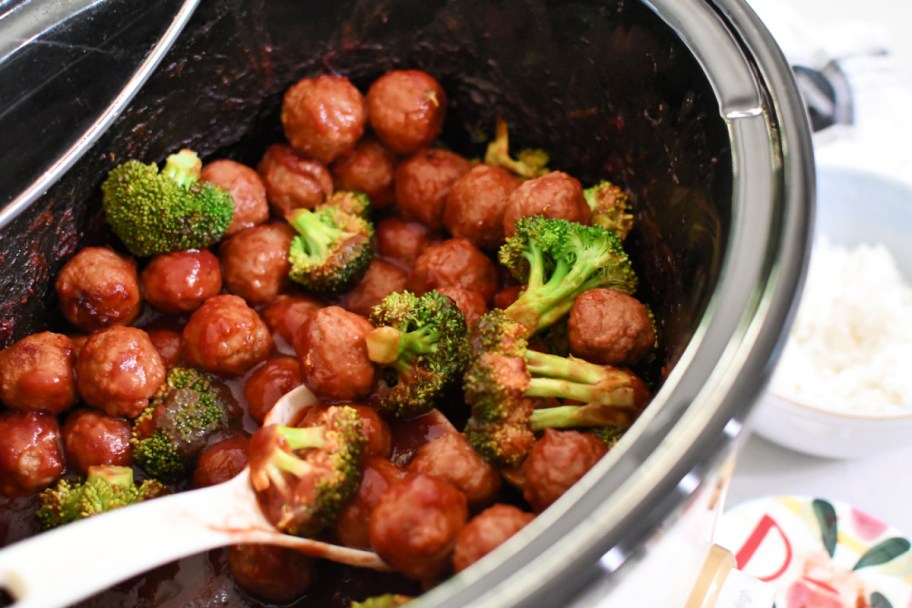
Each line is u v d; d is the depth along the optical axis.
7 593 0.37
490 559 0.34
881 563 0.49
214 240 0.49
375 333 0.43
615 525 0.34
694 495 0.35
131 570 0.39
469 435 0.42
